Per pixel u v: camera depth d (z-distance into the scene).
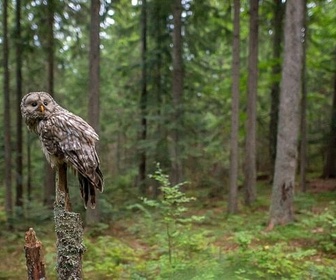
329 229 9.84
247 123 16.28
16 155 14.84
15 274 8.95
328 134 19.53
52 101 3.73
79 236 3.59
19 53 14.03
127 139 23.70
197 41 18.06
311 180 20.92
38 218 13.63
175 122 16.11
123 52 22.47
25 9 14.06
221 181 20.42
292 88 11.16
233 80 14.55
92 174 3.62
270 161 21.50
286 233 10.12
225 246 9.32
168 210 7.82
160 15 18.22
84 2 14.68
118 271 8.12
